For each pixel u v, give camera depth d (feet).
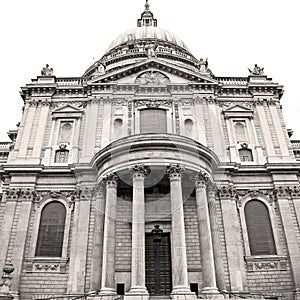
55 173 108.88
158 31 203.51
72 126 122.21
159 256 95.50
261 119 123.54
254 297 88.43
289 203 105.50
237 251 96.63
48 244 99.04
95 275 86.22
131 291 74.64
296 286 91.61
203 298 74.90
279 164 110.11
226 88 129.49
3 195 108.27
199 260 95.40
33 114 123.13
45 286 92.53
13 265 93.04
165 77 129.59
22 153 113.50
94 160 99.71
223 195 104.73
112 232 86.07
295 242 98.17
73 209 103.81
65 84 134.10
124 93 124.36
